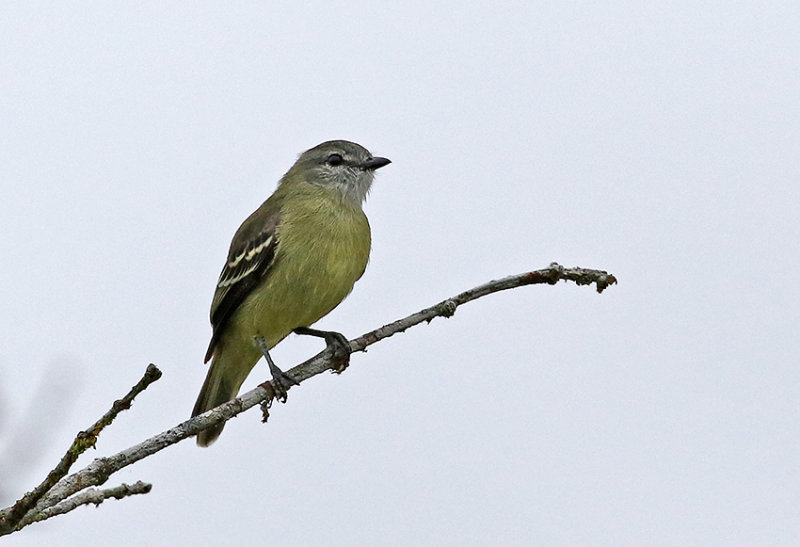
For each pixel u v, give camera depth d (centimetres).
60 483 741
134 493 780
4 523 685
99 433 691
